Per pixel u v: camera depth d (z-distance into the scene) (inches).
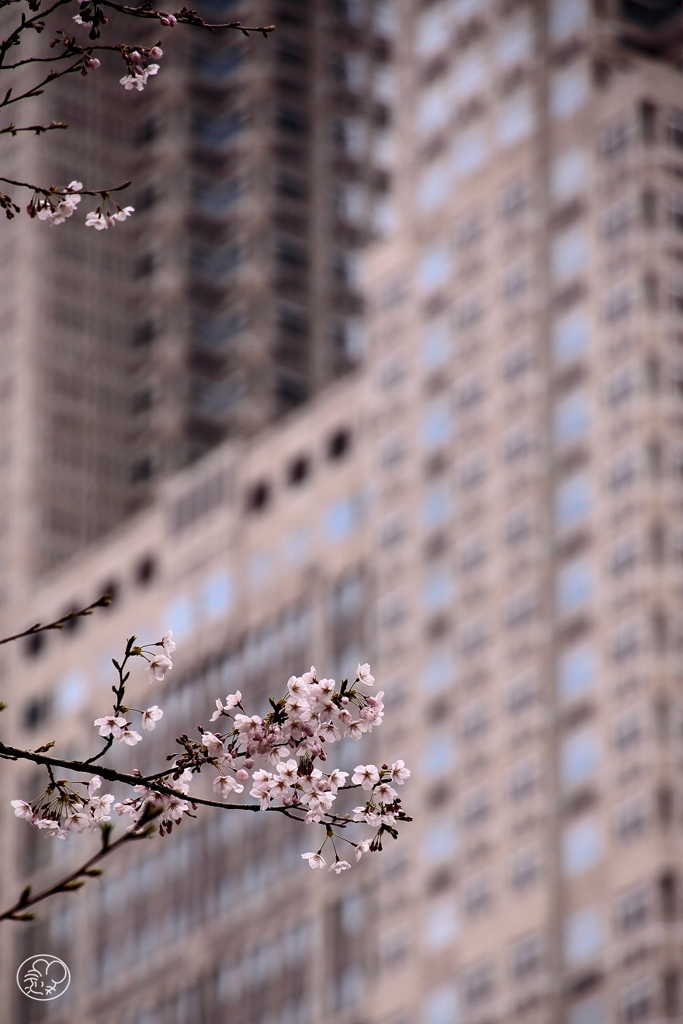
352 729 846.5
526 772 6879.9
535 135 7657.5
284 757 844.6
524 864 6796.3
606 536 6929.1
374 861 7406.5
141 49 841.5
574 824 6702.8
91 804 821.2
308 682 847.1
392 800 844.6
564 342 7322.8
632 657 6712.6
